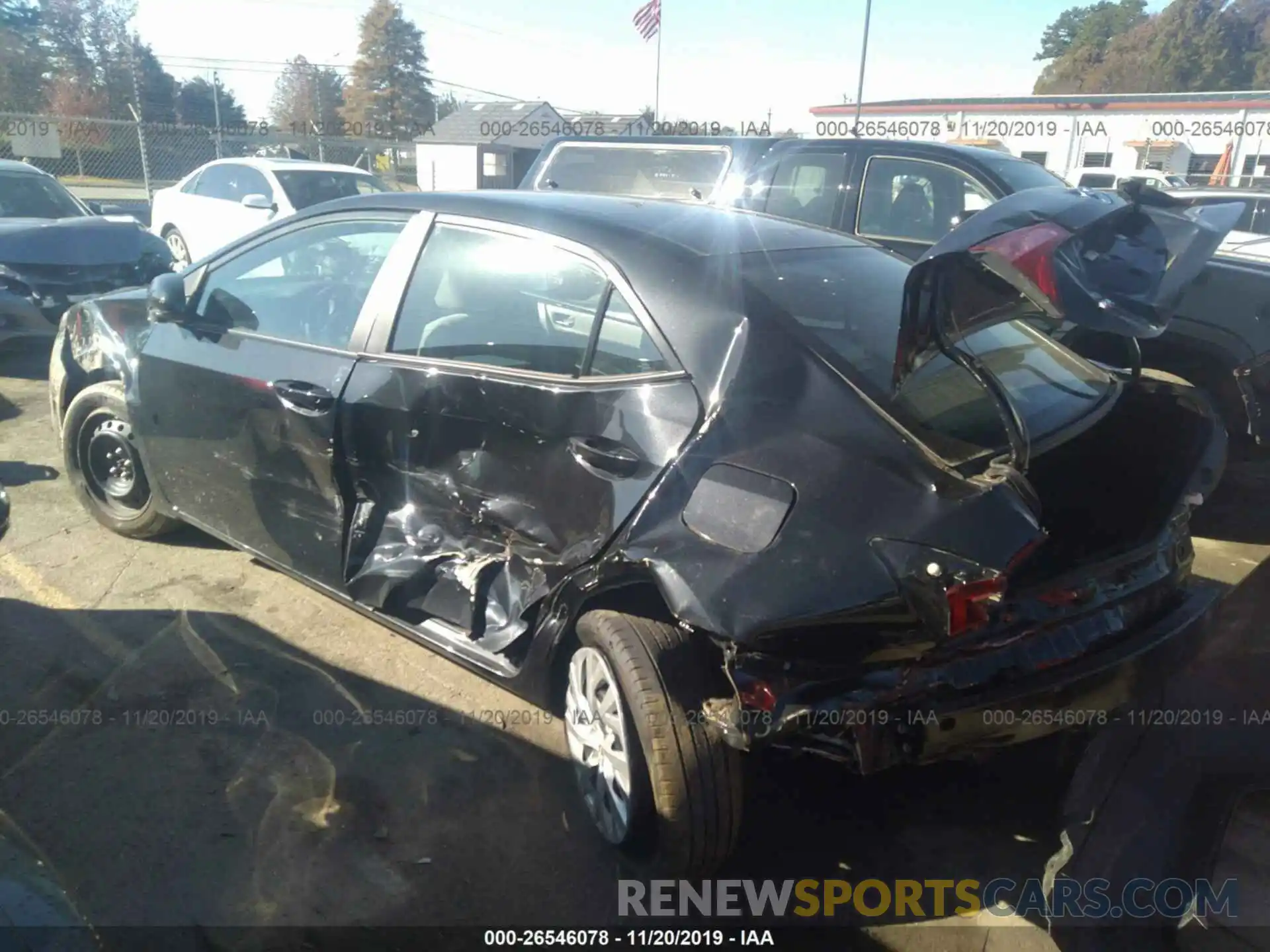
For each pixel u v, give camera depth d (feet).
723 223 11.62
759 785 10.71
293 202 38.91
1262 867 6.37
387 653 13.06
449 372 10.93
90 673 12.35
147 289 16.96
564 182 26.66
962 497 7.99
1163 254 8.16
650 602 9.22
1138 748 7.37
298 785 10.49
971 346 10.72
